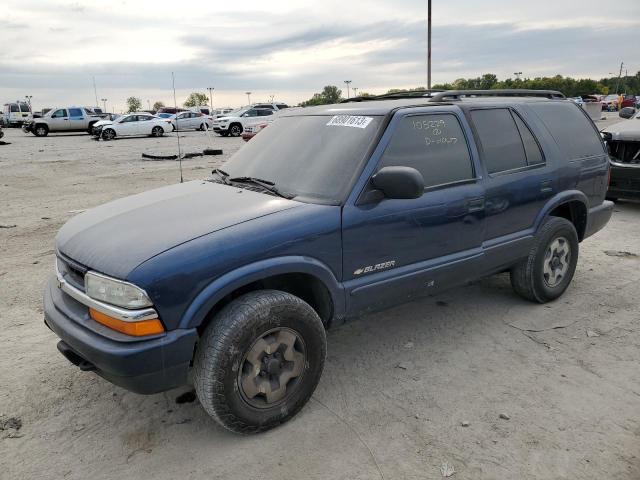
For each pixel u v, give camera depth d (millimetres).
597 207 5250
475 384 3547
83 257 2953
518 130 4445
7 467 2818
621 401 3324
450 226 3789
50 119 34531
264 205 3236
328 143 3623
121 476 2748
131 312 2621
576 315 4605
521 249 4402
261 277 2900
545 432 3025
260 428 3018
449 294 5145
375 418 3189
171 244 2797
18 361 3924
